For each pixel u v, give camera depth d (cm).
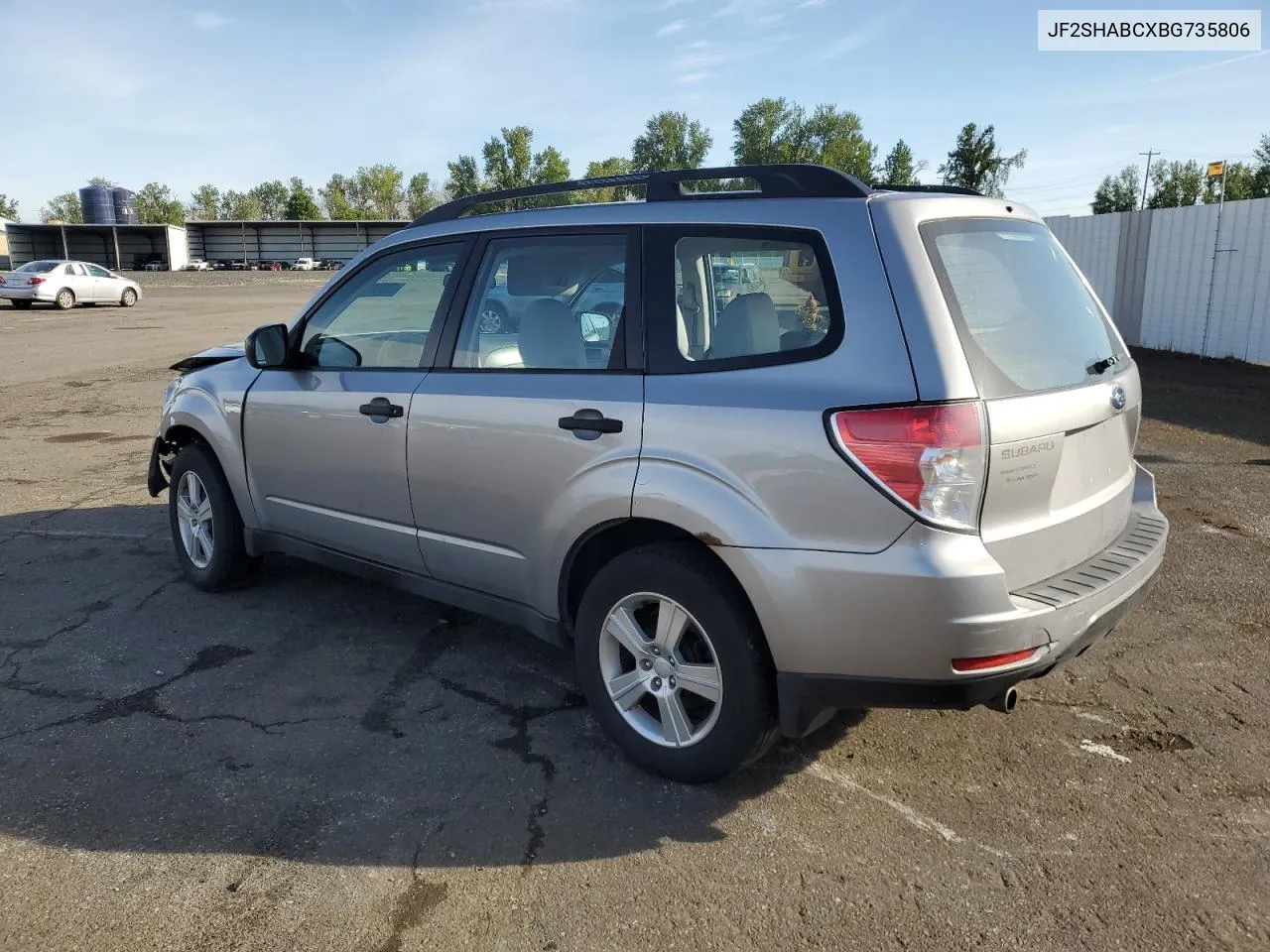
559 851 284
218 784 320
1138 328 1516
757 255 296
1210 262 1337
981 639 258
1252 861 276
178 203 12262
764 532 277
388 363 404
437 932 251
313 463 425
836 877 272
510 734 354
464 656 423
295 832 294
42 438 943
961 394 257
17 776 324
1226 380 1158
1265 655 411
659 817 301
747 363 291
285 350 429
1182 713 363
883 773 325
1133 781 318
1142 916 254
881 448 259
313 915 257
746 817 301
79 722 362
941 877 271
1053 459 282
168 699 381
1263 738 345
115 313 2802
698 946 245
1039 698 376
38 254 8331
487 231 375
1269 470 731
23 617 468
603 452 313
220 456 472
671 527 308
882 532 260
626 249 329
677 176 331
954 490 256
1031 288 309
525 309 352
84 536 603
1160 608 463
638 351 316
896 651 264
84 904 261
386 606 483
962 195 310
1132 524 346
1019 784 317
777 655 281
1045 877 271
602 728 353
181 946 246
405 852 284
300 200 11238
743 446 281
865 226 279
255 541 476
